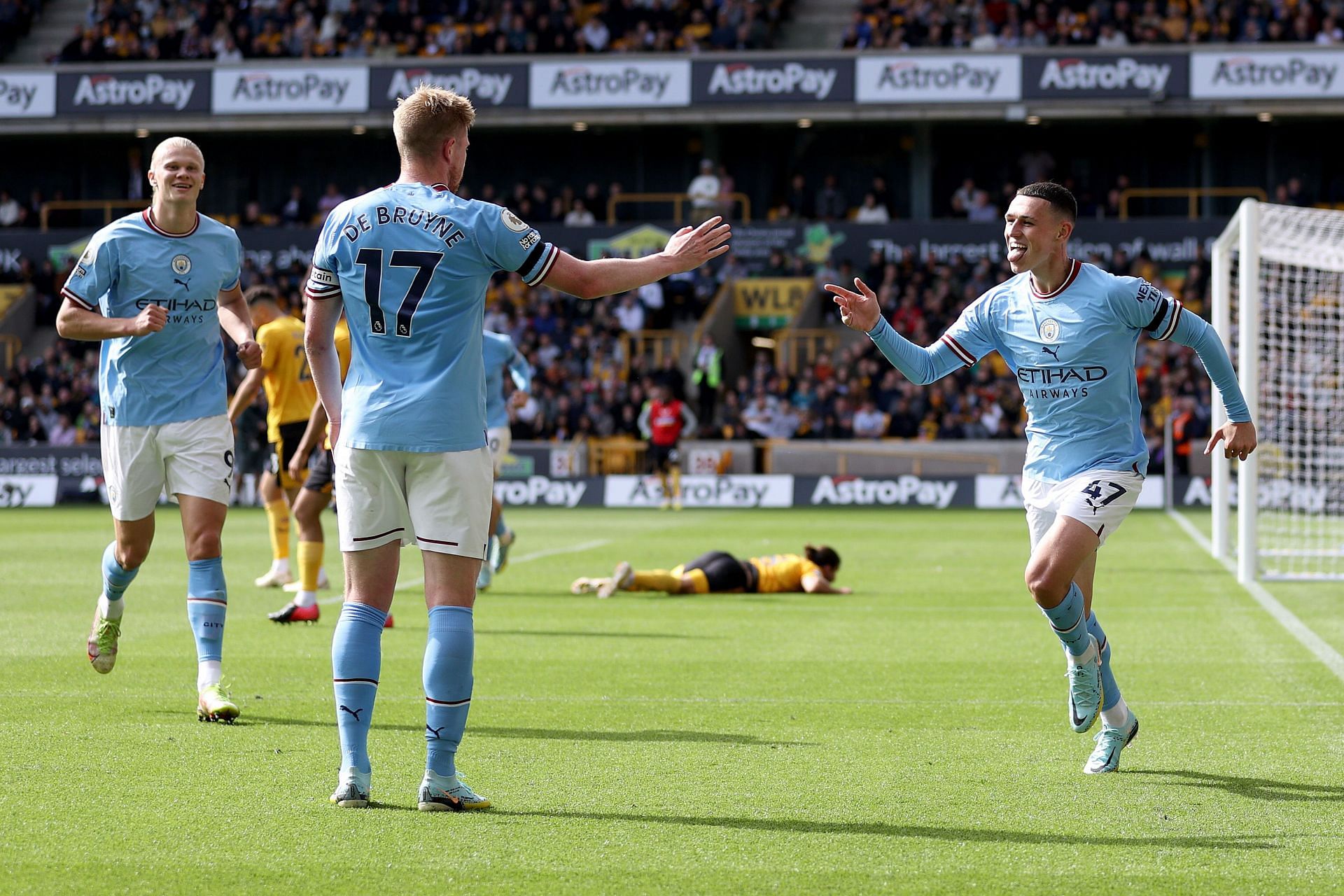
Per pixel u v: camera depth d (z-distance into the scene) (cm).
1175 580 3478
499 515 3155
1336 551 3809
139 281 1642
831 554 3175
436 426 1198
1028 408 1479
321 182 9931
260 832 1160
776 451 7656
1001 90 8262
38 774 1369
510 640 2381
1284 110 8062
